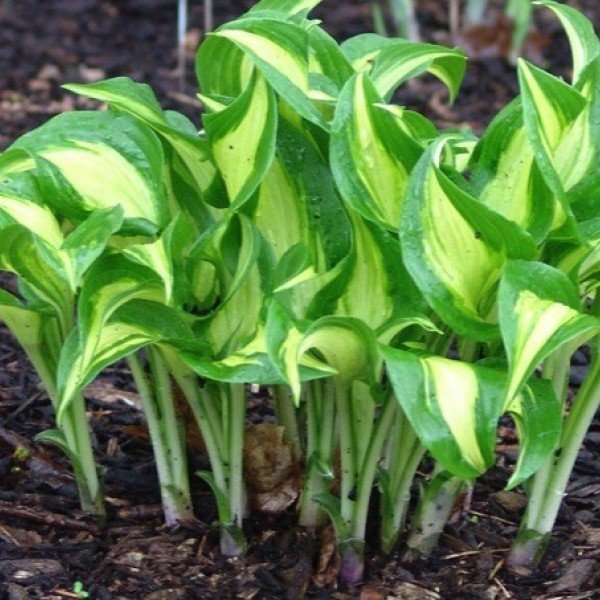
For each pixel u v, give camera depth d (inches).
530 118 39.0
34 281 42.0
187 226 40.4
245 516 45.1
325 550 44.0
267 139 39.7
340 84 42.5
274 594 43.2
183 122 44.3
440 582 43.6
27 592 43.2
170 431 44.2
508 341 37.9
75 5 97.0
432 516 43.8
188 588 43.3
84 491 45.0
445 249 39.4
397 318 40.1
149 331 40.8
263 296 41.2
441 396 38.8
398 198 40.4
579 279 41.2
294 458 44.8
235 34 39.8
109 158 41.3
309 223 41.6
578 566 44.3
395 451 43.1
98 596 43.1
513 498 47.0
